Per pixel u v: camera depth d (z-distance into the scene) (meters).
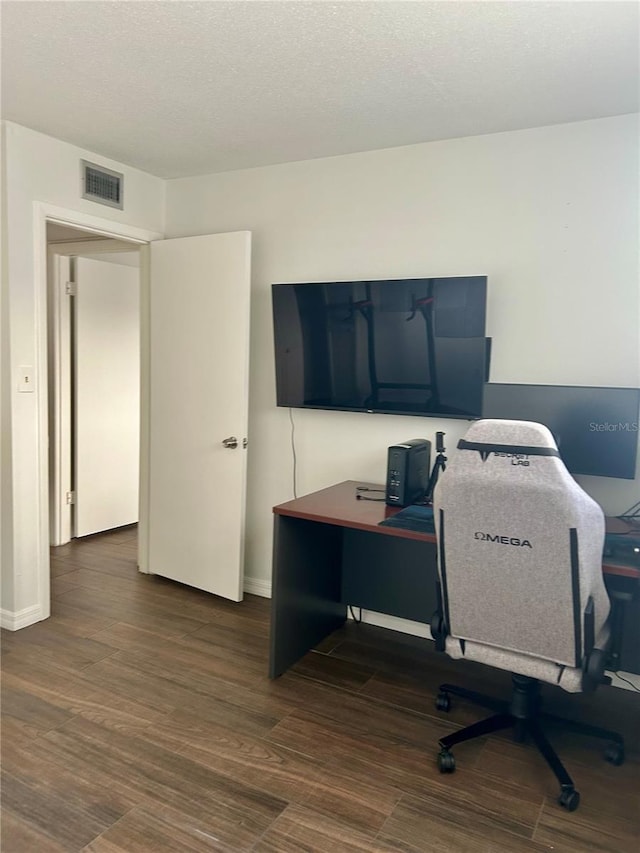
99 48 2.14
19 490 3.00
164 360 3.66
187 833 1.77
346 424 3.25
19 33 2.04
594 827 1.85
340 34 2.00
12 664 2.70
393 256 3.07
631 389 2.37
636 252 2.54
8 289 2.89
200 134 2.94
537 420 2.53
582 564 1.76
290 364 3.24
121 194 3.45
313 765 2.09
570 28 1.93
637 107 2.47
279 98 2.51
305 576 2.84
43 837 1.74
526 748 2.24
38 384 3.06
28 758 2.07
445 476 1.88
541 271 2.72
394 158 3.03
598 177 2.59
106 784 1.96
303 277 3.34
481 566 1.90
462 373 2.77
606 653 1.92
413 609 3.03
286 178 3.34
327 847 1.74
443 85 2.34
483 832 1.81
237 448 3.36
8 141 2.83
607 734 2.16
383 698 2.53
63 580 3.71
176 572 3.68
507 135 2.76
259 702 2.47
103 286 4.48
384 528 2.33
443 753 2.08
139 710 2.38
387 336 2.93
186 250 3.49
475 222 2.86
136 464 4.90
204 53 2.16
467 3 1.81
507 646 1.97
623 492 2.59
